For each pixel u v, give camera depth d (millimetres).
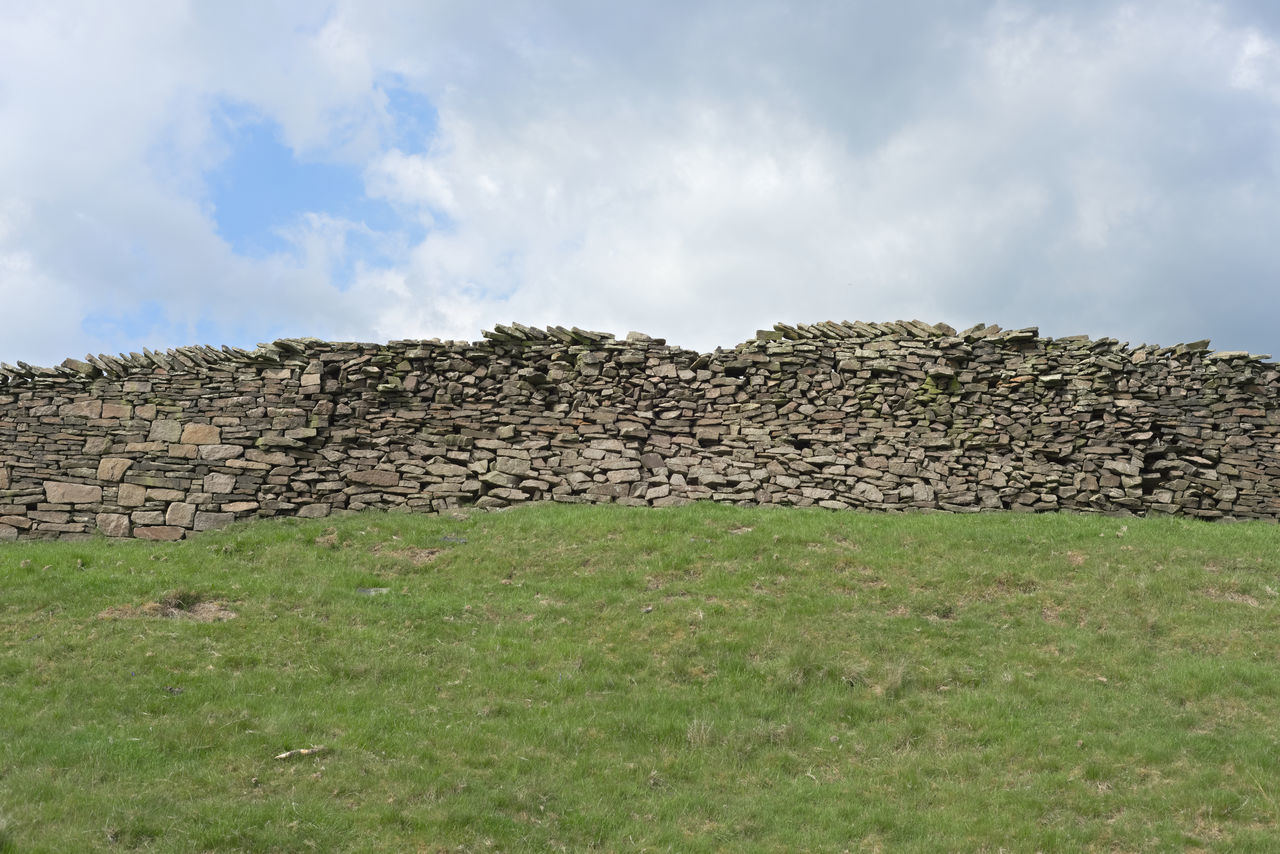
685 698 13992
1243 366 24359
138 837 10047
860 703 13992
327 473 22625
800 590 17609
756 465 23328
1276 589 17703
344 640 15461
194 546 20188
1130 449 23609
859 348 24391
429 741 12484
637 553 19219
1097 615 16812
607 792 11664
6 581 17156
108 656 14430
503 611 16953
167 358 23266
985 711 13766
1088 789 11914
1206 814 11367
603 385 23828
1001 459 23469
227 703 13195
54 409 22688
